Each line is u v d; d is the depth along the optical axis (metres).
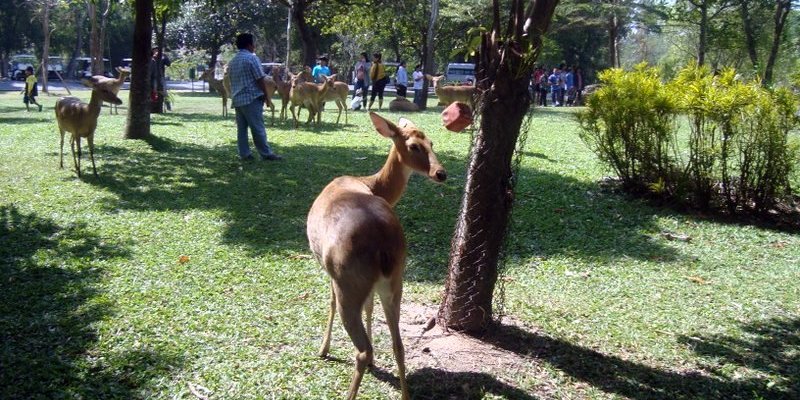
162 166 10.63
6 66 61.47
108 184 9.31
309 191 9.26
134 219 7.71
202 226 7.55
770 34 31.34
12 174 9.74
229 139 13.76
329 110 23.11
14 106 23.47
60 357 4.47
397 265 3.79
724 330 5.35
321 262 4.13
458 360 4.64
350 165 11.09
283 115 17.86
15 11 56.88
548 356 4.76
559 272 6.55
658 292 6.13
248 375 4.36
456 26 31.84
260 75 10.98
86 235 7.06
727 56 36.47
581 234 7.80
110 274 6.03
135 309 5.27
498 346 4.86
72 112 9.41
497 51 4.55
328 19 35.34
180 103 26.42
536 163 11.83
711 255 7.25
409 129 4.79
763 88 8.82
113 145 12.27
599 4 30.73
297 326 5.12
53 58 58.34
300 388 4.25
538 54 4.53
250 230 7.44
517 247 7.25
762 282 6.48
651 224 8.30
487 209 4.79
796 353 4.98
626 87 9.39
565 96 34.50
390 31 35.88
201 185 9.43
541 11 4.55
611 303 5.84
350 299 3.72
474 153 4.75
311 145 13.16
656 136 9.23
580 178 10.60
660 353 4.91
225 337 4.87
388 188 4.84
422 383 4.34
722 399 4.29
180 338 4.82
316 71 25.14
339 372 4.47
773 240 7.84
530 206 8.85
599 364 4.68
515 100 4.60
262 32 51.47
